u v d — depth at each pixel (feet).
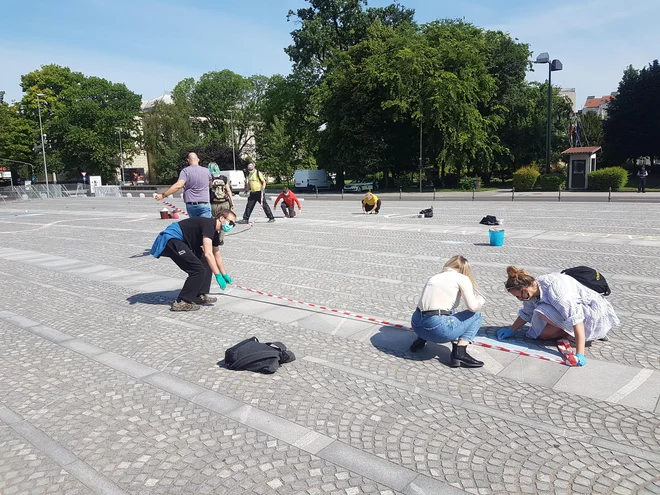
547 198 94.73
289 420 13.65
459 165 144.05
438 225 54.95
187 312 24.21
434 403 14.35
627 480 10.66
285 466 11.54
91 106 216.13
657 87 149.48
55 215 89.45
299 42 172.14
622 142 158.81
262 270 33.60
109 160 226.38
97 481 11.26
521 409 13.84
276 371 16.89
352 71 150.51
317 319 22.39
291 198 69.26
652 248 36.86
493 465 11.34
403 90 137.28
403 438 12.57
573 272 19.22
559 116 174.19
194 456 12.10
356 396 14.93
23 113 225.35
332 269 33.12
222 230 25.12
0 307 26.63
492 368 16.61
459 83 133.39
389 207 85.61
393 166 163.32
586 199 88.99
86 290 29.71
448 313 16.72
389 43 145.79
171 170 224.53
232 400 14.93
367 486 10.72
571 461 11.39
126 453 12.34
